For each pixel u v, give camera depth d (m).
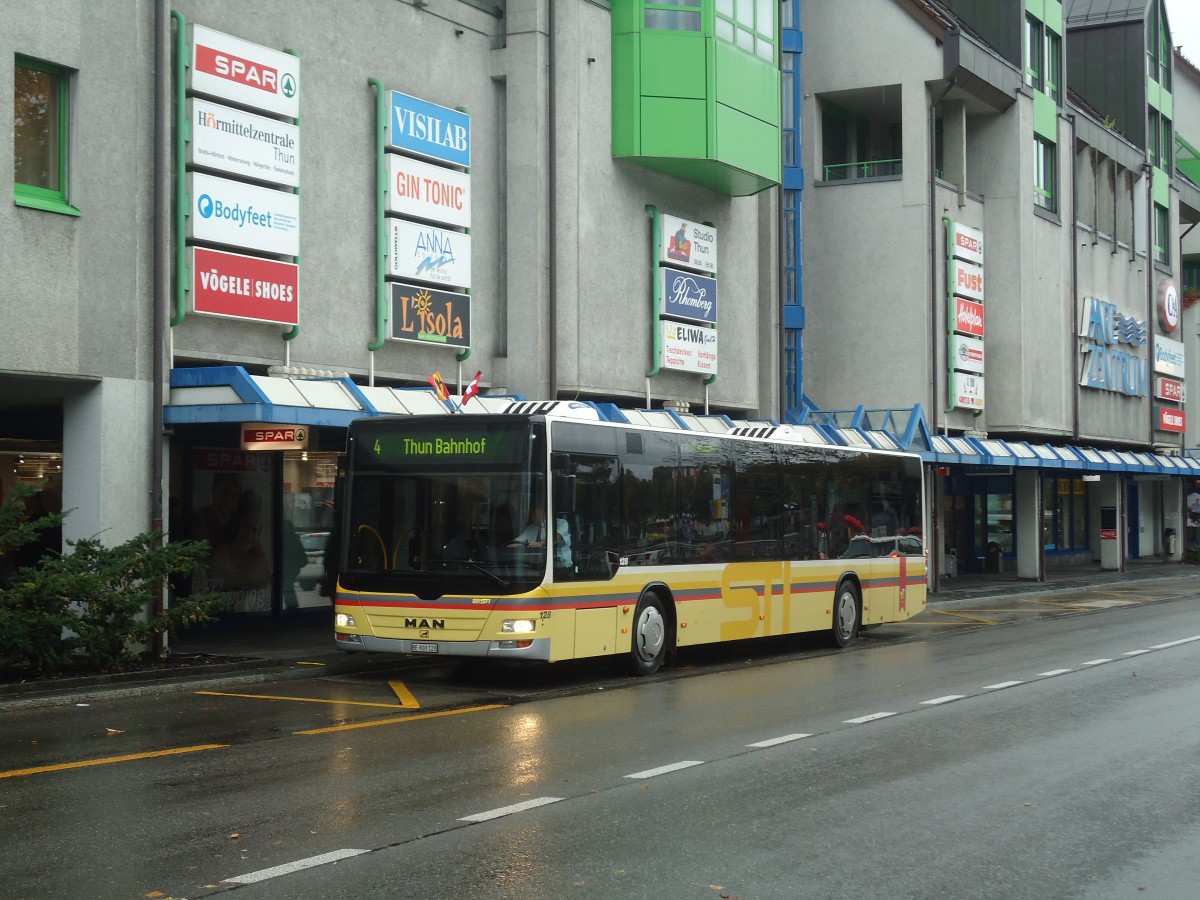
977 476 43.38
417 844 7.52
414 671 17.17
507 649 14.70
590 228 24.62
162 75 17.50
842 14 36.78
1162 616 26.98
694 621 17.53
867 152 39.84
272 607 22.33
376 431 15.70
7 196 15.80
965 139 39.31
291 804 8.57
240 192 18.59
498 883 6.73
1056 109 42.75
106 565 15.73
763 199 31.41
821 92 37.03
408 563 15.25
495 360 23.64
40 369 16.12
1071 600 33.00
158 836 7.65
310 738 11.38
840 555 21.14
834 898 6.58
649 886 6.72
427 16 22.28
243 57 18.67
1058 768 10.11
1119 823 8.29
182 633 20.27
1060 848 7.65
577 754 10.58
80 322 16.58
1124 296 48.56
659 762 10.24
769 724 12.31
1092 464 41.62
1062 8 43.81
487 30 23.67
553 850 7.43
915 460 24.09
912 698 14.28
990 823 8.26
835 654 19.95
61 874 6.80
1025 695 14.51
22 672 15.08
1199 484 56.44
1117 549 46.38
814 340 37.22
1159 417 51.31
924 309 36.06
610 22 25.27
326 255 20.23
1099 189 47.25
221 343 18.56
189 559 16.38
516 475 14.98
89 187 16.73
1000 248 39.66
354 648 15.45
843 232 36.97
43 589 14.86
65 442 17.02
